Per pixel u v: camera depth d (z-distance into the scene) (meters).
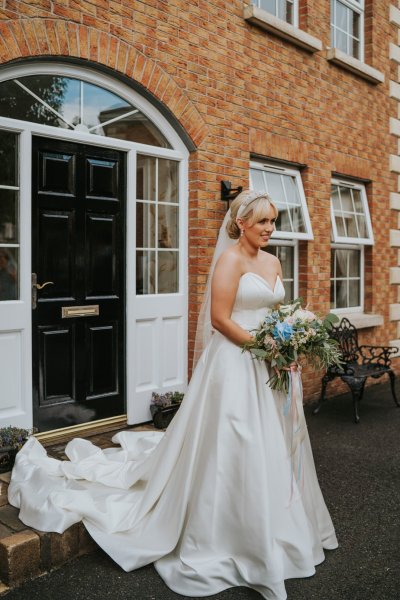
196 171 4.87
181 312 4.93
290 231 5.98
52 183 4.05
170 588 2.60
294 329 2.78
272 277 3.03
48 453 3.86
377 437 5.07
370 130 7.08
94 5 4.05
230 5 5.09
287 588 2.62
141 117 4.64
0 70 3.72
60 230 4.11
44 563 2.71
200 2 4.81
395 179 7.64
